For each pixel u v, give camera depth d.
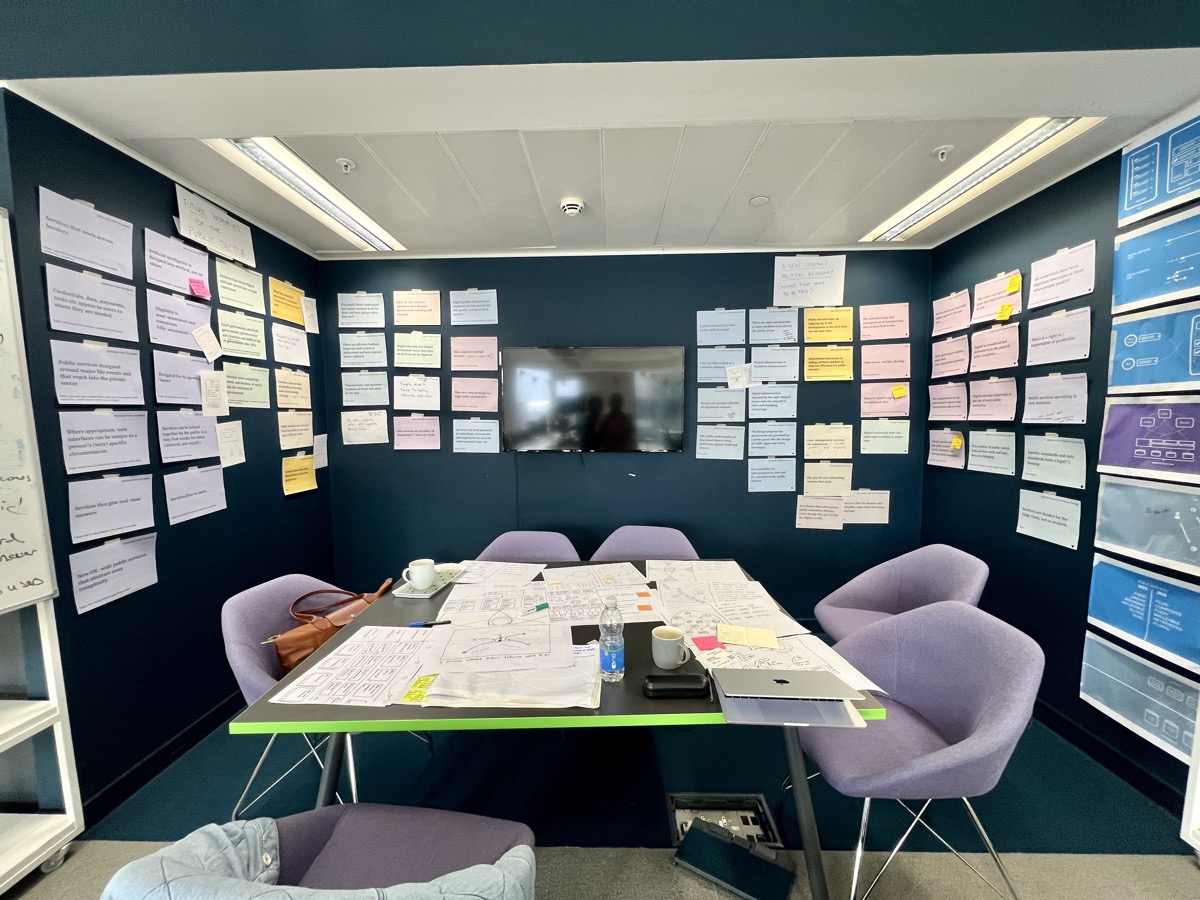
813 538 2.84
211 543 2.00
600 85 1.27
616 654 1.06
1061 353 1.88
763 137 1.61
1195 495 1.43
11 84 1.27
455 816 0.97
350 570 2.95
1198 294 1.42
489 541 2.91
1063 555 1.89
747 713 0.91
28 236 1.34
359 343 2.83
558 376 2.72
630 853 1.36
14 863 1.24
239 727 0.88
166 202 1.78
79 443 1.47
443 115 1.41
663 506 2.87
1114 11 1.07
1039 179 1.91
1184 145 1.43
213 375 2.00
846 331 2.72
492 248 2.70
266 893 0.51
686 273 2.75
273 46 1.15
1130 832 1.43
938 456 2.62
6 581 1.25
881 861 1.34
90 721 1.50
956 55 1.16
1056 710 1.91
